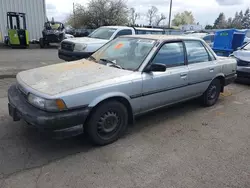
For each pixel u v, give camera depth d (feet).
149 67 11.92
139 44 13.24
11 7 61.36
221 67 16.60
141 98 11.80
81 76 10.87
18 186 8.13
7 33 54.95
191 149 11.00
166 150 10.83
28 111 9.39
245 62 23.26
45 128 9.09
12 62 32.65
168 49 13.14
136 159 10.02
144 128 13.06
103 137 10.91
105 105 10.52
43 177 8.64
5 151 10.20
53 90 9.41
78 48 26.71
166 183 8.57
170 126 13.46
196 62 14.97
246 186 8.57
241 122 14.39
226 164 9.87
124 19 120.98
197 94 15.52
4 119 13.30
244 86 23.71
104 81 10.43
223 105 17.53
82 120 9.80
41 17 66.64
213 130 13.15
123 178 8.77
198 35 58.03
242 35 34.35
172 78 13.04
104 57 13.53
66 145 10.93
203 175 9.10
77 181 8.52
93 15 118.73
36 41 66.03
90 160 9.83
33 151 10.32
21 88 10.50
